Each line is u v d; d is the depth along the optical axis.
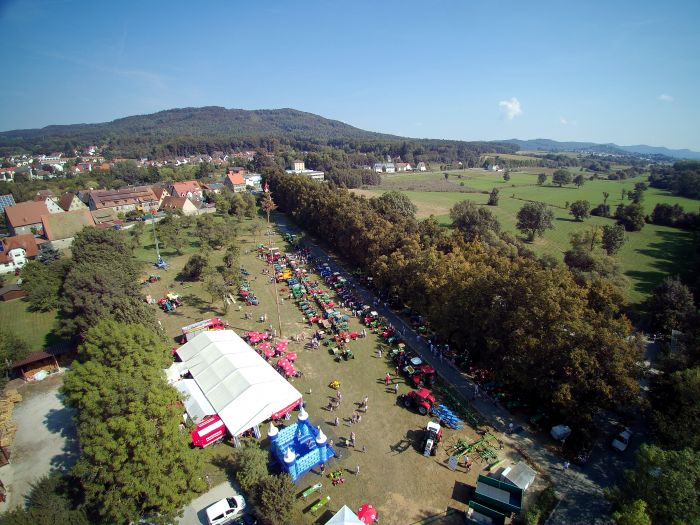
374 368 56.69
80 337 60.19
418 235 86.56
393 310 75.81
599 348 42.84
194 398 46.28
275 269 98.62
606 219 160.38
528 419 47.03
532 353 45.44
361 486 37.59
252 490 34.25
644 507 29.58
